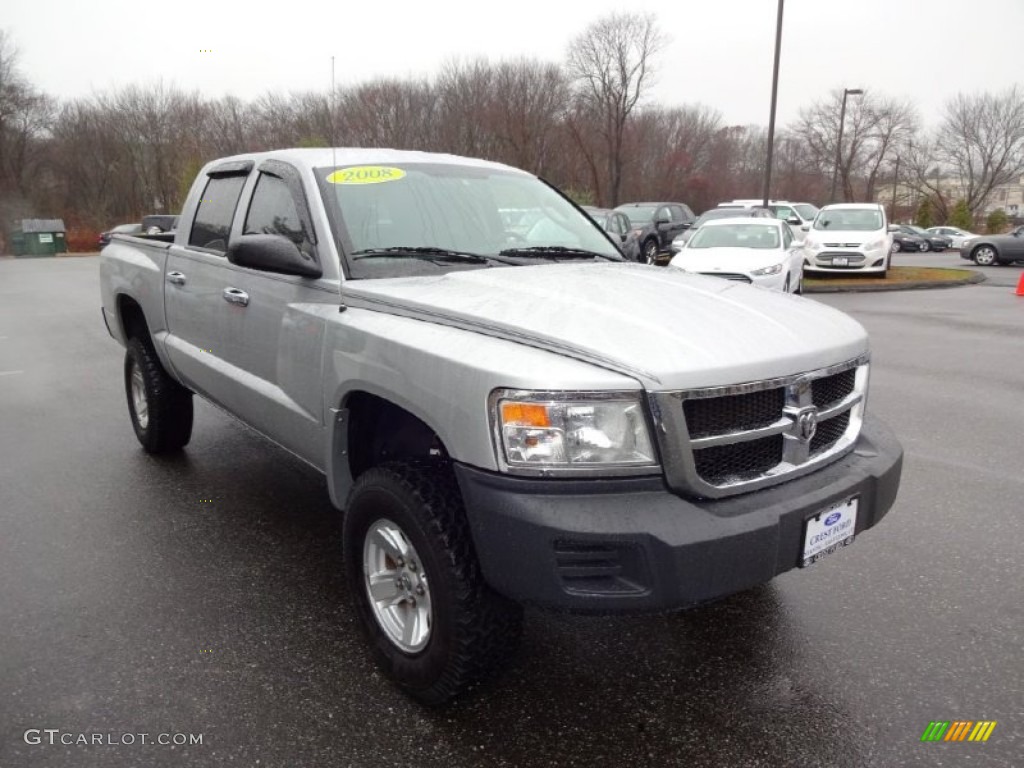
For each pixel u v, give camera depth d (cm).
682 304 278
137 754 248
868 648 308
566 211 425
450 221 360
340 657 302
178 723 263
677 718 268
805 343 262
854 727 262
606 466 224
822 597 348
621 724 265
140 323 524
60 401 711
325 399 304
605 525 219
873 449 290
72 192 5238
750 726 263
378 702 275
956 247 4244
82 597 346
